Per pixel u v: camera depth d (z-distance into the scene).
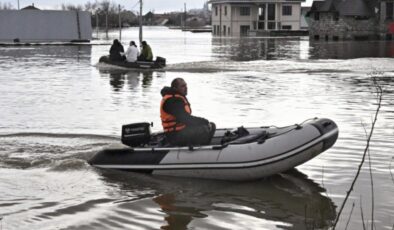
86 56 34.66
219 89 17.78
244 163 7.40
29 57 33.75
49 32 52.97
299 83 19.55
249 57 34.09
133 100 15.44
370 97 15.65
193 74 23.09
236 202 6.80
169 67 26.19
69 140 10.11
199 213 6.43
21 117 12.73
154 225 6.06
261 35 76.69
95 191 7.23
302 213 6.38
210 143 8.21
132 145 8.36
